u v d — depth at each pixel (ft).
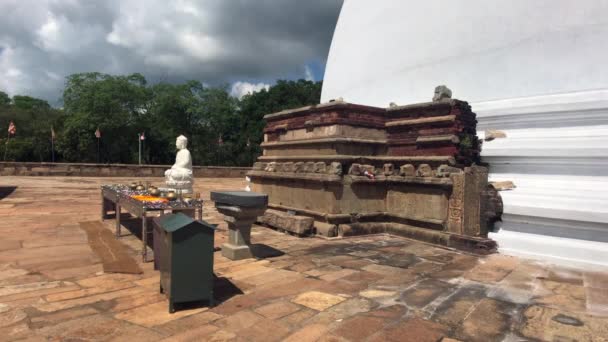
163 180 86.79
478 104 28.58
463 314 13.99
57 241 25.75
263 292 16.24
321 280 17.92
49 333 12.25
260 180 37.01
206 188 71.77
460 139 25.94
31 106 191.62
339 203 28.17
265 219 32.07
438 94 27.32
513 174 25.82
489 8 29.99
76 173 90.43
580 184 22.66
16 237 26.86
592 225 21.21
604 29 24.98
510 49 28.40
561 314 14.02
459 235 24.52
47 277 18.10
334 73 44.75
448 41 31.91
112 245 24.80
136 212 22.77
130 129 152.66
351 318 13.56
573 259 20.72
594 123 23.50
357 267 20.11
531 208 23.16
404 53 35.17
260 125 168.35
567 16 26.43
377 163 29.91
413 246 25.08
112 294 15.90
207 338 11.97
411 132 28.60
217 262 20.97
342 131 28.48
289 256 22.39
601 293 16.29
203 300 15.02
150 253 22.82
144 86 164.66
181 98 168.25
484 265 20.54
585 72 25.14
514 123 26.53
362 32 41.22
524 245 22.58
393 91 35.14
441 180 25.36
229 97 184.85
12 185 64.44
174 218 15.56
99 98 139.13
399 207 28.94
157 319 13.41
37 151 146.10
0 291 16.12
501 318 13.66
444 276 18.58
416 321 13.35
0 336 12.01
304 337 12.07
